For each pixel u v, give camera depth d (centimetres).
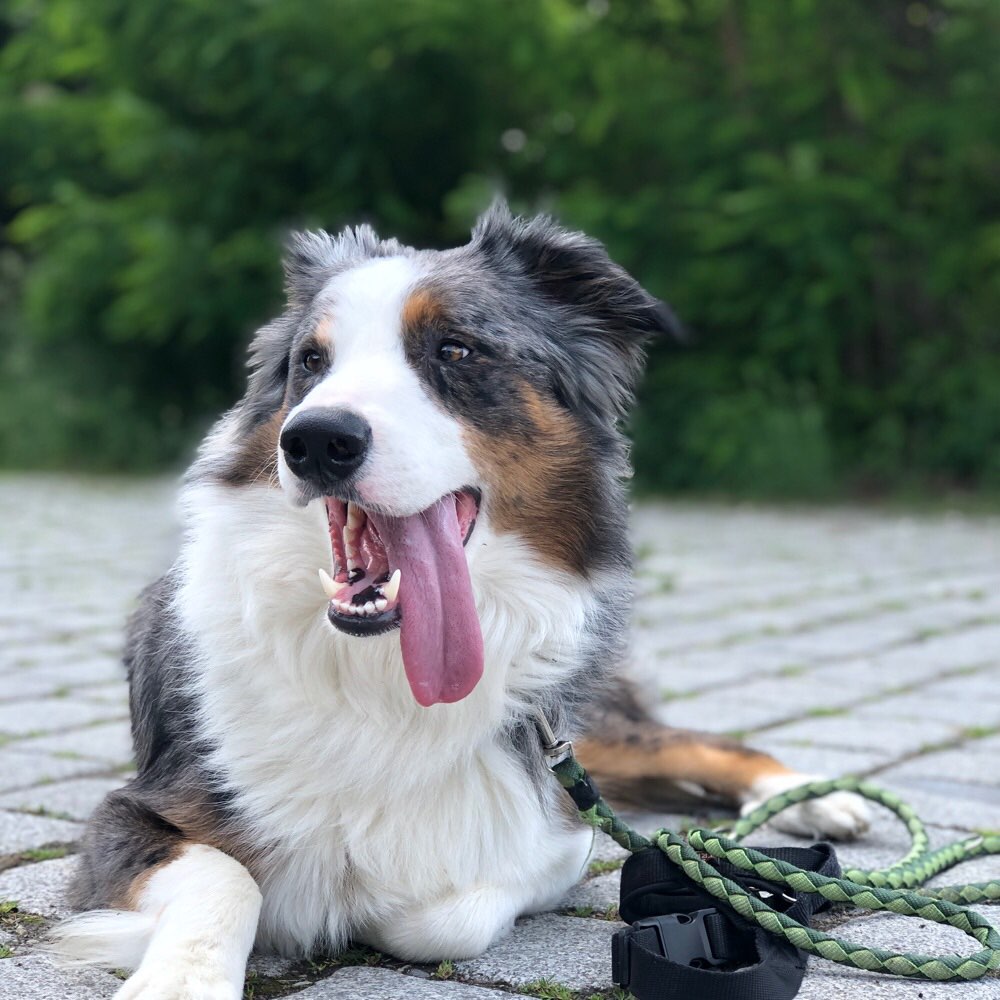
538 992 89
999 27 380
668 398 417
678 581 236
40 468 497
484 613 97
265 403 102
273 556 95
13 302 548
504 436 98
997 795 120
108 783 120
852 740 133
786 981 86
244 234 448
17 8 482
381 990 89
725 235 378
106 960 89
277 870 94
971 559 269
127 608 202
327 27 431
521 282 105
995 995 89
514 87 448
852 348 414
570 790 96
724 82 412
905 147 390
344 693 94
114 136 462
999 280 381
